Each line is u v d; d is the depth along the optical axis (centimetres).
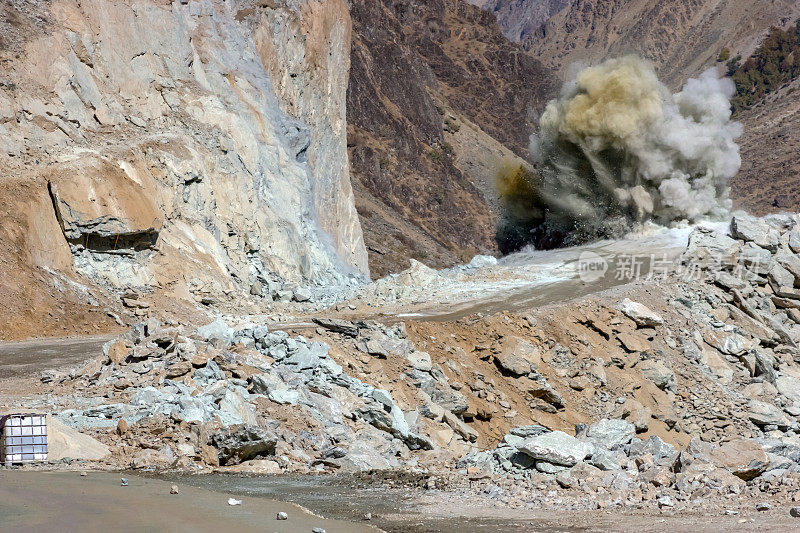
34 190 5516
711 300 5894
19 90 5972
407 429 3086
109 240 5750
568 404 4231
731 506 1866
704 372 5144
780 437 4559
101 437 2573
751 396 5103
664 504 1894
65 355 4178
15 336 4791
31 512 1738
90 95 6431
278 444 2652
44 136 5916
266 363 3175
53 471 2270
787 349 5772
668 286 5922
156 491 2008
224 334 3353
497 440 3725
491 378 4103
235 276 6469
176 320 5134
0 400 2931
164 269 5919
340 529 1692
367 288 6303
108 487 2033
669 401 4688
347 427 2922
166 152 6388
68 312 5159
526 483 2239
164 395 2797
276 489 2170
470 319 4525
